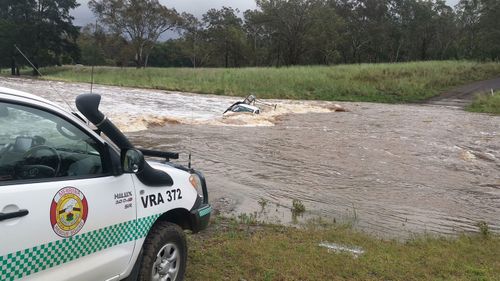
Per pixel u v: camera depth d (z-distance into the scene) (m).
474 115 28.55
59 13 72.69
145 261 3.73
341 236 6.42
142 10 74.19
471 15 84.19
